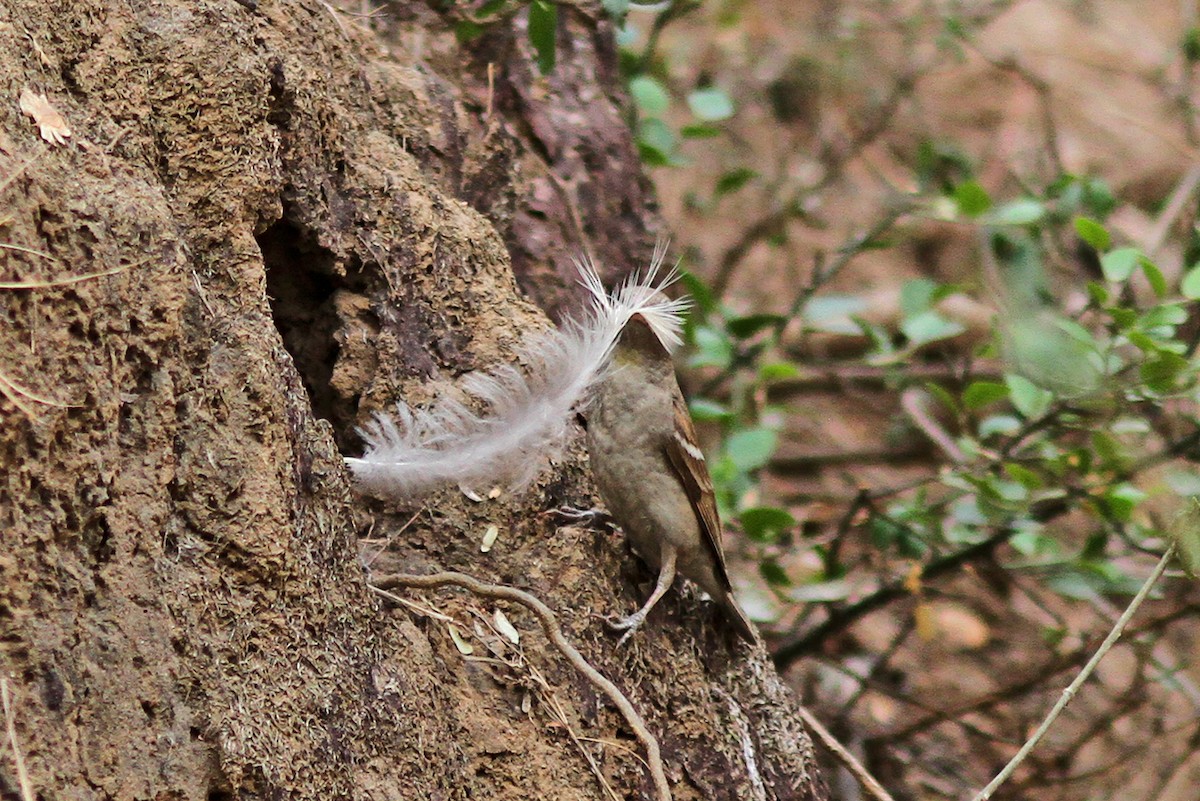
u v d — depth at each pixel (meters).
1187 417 14.10
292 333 8.29
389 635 7.08
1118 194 22.00
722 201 21.44
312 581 6.52
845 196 22.59
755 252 22.00
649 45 16.17
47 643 5.20
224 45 7.15
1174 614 14.41
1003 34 26.14
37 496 5.30
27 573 5.19
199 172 6.98
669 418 9.13
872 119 22.73
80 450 5.50
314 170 7.92
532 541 8.34
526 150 11.59
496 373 8.45
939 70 24.66
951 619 17.25
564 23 12.50
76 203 5.77
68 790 5.12
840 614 14.12
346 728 6.41
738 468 13.23
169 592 5.82
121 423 5.85
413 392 8.26
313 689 6.32
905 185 20.86
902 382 18.16
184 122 6.98
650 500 9.01
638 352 9.27
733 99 21.80
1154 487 13.10
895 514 13.77
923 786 15.01
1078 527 17.52
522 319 8.75
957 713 14.68
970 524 13.91
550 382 8.59
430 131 10.19
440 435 8.18
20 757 4.90
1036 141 24.17
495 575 8.16
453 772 7.08
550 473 8.63
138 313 5.95
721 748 8.54
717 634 9.30
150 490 5.84
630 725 7.59
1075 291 17.67
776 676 9.41
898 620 17.08
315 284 8.23
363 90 9.12
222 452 6.29
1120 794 15.95
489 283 8.77
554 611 8.16
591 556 8.58
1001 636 17.42
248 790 5.76
